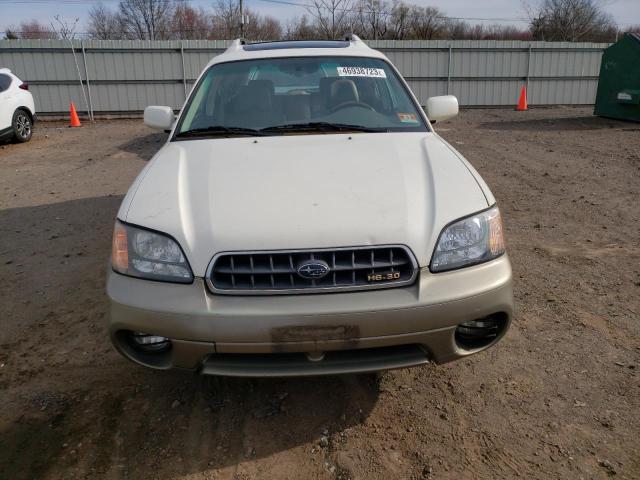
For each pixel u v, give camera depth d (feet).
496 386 9.36
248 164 9.01
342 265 7.29
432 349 7.54
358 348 7.30
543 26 127.44
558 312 11.81
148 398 9.29
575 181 23.66
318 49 13.03
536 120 47.50
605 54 45.19
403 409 8.89
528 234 16.99
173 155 9.78
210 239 7.38
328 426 8.54
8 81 38.37
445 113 12.43
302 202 7.83
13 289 13.70
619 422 8.38
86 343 11.06
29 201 22.45
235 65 12.51
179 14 145.07
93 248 16.46
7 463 7.84
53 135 43.39
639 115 42.16
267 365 7.49
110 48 54.08
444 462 7.72
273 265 7.27
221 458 7.91
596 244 15.96
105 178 26.68
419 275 7.38
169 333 7.29
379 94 11.89
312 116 11.27
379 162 8.98
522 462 7.68
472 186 8.38
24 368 10.24
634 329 11.04
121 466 7.79
